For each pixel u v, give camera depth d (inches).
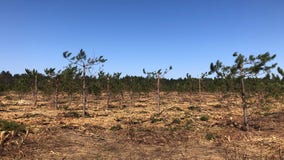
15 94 1801.2
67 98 1755.7
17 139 471.5
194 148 483.2
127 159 409.7
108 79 1243.8
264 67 641.6
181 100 1688.0
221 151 461.7
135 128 662.5
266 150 463.8
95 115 949.8
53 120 790.5
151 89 1487.5
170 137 565.6
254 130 646.5
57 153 422.0
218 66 695.1
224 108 1190.3
